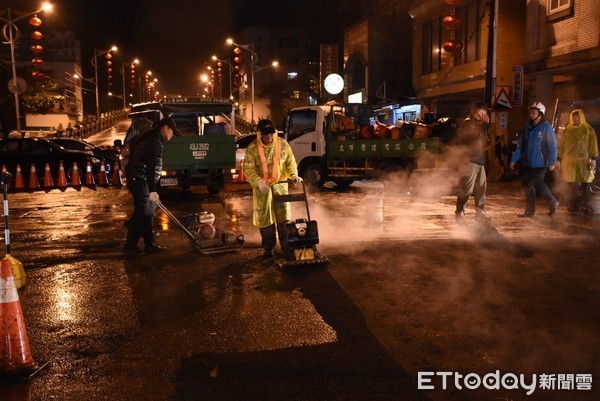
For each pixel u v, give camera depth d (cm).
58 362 435
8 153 1930
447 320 510
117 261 752
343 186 1698
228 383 395
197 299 583
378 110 2150
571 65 1750
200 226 784
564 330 484
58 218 1170
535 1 1956
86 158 1970
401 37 3681
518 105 1878
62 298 594
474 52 2434
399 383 392
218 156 1555
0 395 384
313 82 5441
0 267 414
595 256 734
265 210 730
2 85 4222
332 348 452
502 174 1836
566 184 1216
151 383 398
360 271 676
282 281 642
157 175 761
